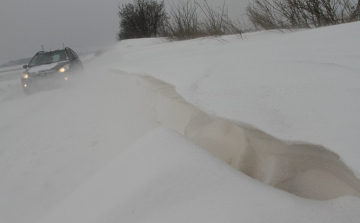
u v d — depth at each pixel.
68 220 1.26
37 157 2.78
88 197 1.34
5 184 2.35
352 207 0.92
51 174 2.39
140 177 1.25
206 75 2.21
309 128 1.18
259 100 1.52
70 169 2.41
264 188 1.06
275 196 1.00
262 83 1.72
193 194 1.08
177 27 8.16
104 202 1.23
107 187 1.33
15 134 3.67
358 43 1.98
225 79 1.98
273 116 1.34
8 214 1.93
